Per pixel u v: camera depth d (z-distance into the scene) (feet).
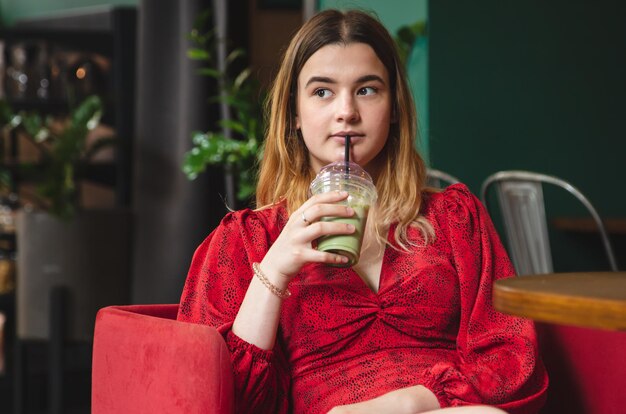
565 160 15.23
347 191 4.99
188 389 4.86
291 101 5.98
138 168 15.72
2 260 17.33
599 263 15.52
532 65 14.90
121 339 5.24
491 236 5.81
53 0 20.06
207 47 15.16
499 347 5.36
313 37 5.70
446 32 14.29
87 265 15.37
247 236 5.64
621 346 5.80
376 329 5.45
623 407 5.76
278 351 5.49
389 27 14.90
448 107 14.33
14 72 17.44
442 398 4.94
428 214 5.80
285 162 6.00
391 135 5.98
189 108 15.19
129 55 17.51
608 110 15.51
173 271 15.29
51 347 15.06
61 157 15.99
